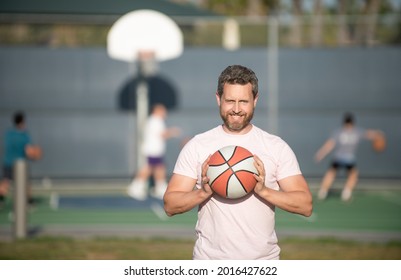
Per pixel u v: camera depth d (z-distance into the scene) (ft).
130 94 178.70
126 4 164.86
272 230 34.81
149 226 106.01
